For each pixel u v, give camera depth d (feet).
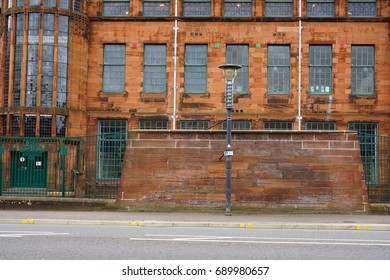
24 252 35.45
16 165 80.79
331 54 102.58
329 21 102.06
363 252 37.22
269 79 102.78
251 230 52.37
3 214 63.62
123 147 88.53
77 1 101.04
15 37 97.25
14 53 97.04
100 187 86.22
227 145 65.92
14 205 69.67
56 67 97.09
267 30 102.53
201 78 103.09
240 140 68.90
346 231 52.49
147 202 68.59
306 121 101.35
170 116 101.81
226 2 103.50
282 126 101.71
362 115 100.99
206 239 43.32
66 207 69.10
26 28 96.68
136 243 40.45
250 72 102.12
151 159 69.36
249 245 40.06
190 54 103.40
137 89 102.53
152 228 53.21
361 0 102.83
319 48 102.99
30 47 96.84
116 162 89.51
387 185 78.95
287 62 102.94
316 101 101.45
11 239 41.47
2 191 77.15
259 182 68.03
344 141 68.59
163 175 68.95
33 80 96.43
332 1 103.30
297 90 101.55
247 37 102.53
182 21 103.04
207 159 68.80
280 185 67.92
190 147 69.21
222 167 68.54
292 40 102.22
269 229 53.93
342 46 101.91
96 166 79.97
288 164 68.23
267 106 101.50
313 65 102.47
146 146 69.67
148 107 102.22
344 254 36.32
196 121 102.12
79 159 91.20
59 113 96.73
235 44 102.94
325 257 35.09
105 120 102.78
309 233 49.78
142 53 102.94
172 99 102.06
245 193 67.92
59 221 56.90
